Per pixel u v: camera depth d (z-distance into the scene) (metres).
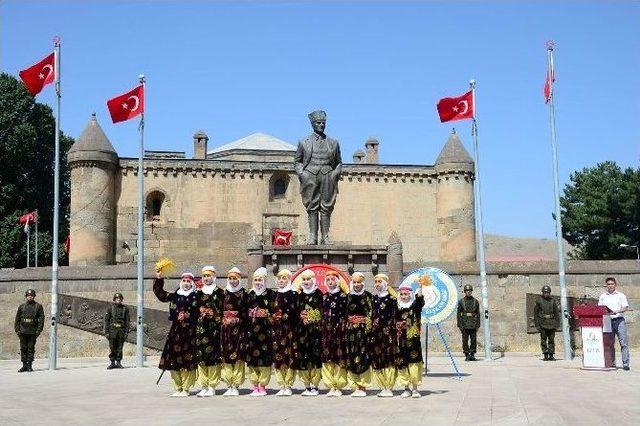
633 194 77.94
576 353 30.27
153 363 27.19
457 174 62.19
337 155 25.66
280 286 15.02
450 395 14.29
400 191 62.78
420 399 13.70
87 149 56.84
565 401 12.99
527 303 32.34
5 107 68.12
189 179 60.00
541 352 31.14
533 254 132.62
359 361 14.34
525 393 14.39
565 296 26.31
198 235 59.50
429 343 31.94
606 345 20.27
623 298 20.42
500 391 14.88
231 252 59.78
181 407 12.68
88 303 32.31
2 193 67.44
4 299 32.34
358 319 14.48
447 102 29.25
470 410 11.87
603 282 32.31
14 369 24.80
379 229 62.03
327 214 25.42
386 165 62.78
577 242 84.31
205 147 70.44
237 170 60.59
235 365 14.77
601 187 84.38
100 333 32.16
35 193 70.56
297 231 61.00
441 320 18.95
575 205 85.69
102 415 11.70
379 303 14.38
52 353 24.30
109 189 57.50
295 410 12.14
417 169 62.94
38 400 14.09
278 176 61.50
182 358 14.54
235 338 14.76
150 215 59.31
